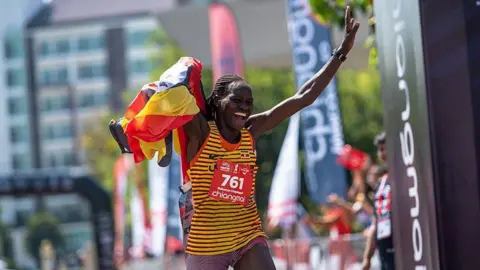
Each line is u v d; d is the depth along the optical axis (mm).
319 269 21828
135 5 164875
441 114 8945
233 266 9352
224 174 9156
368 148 49250
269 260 9188
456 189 8938
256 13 26688
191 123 9156
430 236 9180
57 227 144875
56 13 168750
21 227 162875
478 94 8891
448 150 8938
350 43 9609
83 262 58156
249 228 9289
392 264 13719
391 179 10539
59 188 45281
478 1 8906
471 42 8906
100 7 167500
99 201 45062
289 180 23906
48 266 72562
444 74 8945
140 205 37375
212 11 25250
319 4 15883
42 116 170250
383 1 10383
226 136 9258
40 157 169500
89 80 168000
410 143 9656
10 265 138875
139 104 9234
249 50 28297
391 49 10141
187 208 9336
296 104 9586
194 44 28391
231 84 9203
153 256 32156
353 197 19906
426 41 8969
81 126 168250
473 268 8930
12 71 170500
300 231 23984
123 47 165375
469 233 8922
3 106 170750
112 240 44938
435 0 8969
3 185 45031
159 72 64875
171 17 27469
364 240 20344
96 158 91625
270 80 53500
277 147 51156
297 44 21594
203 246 9219
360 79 50000
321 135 21891
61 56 169750
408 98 9617
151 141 9078
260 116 9617
